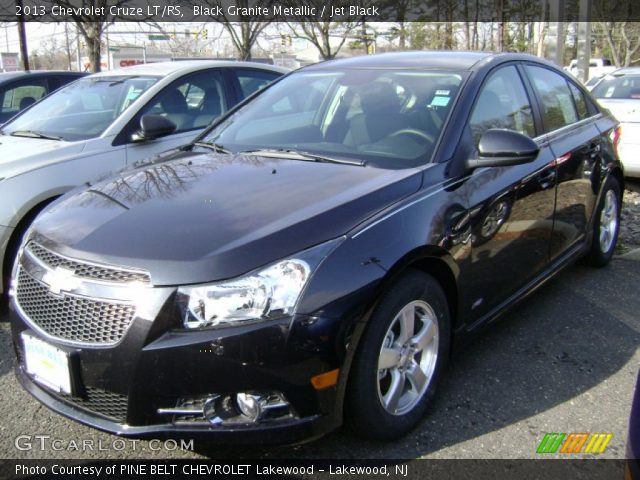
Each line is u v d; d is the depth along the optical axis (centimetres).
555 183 398
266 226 258
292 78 434
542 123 412
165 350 236
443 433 294
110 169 492
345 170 318
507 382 339
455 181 315
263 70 665
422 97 361
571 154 423
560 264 429
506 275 354
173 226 263
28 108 599
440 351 306
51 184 446
